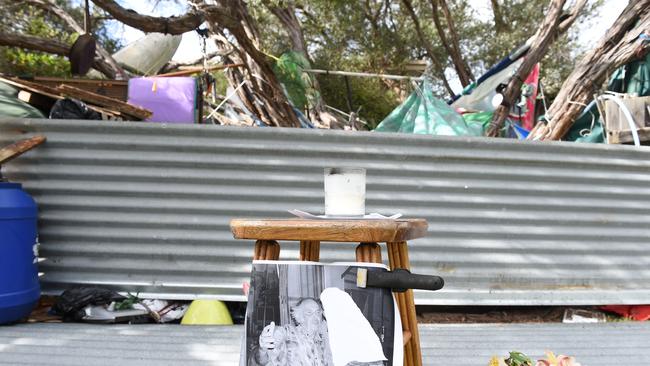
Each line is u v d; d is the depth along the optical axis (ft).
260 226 4.42
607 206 10.34
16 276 8.09
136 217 9.43
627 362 7.63
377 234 4.25
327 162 9.63
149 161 9.42
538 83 26.23
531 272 10.07
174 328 8.67
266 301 4.53
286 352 4.40
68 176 9.37
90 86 12.60
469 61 43.60
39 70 24.91
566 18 19.92
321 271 4.49
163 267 9.46
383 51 26.68
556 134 16.10
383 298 4.34
